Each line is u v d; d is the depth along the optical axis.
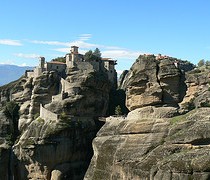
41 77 147.75
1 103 158.38
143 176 82.38
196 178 72.25
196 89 111.75
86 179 100.06
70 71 147.12
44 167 129.38
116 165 91.75
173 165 75.62
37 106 147.00
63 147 129.38
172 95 109.56
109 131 101.38
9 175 134.88
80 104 138.62
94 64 164.75
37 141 128.88
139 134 93.12
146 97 110.06
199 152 75.75
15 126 150.50
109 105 157.38
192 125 84.25
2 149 134.50
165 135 88.31
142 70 111.38
